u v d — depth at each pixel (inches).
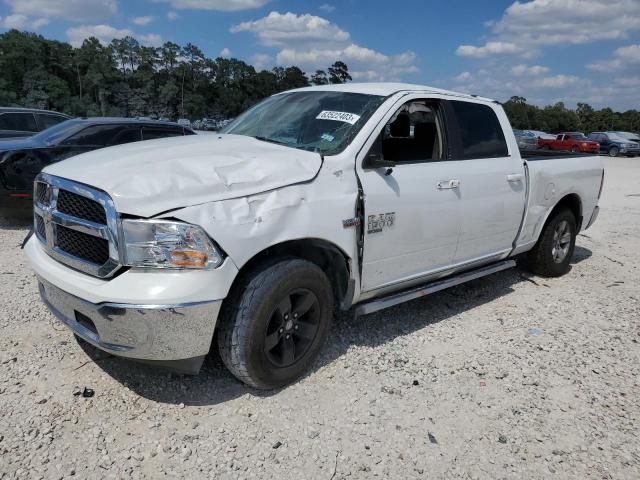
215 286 108.1
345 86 167.6
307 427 116.1
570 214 230.1
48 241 122.8
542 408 129.7
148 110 2753.4
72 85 2982.3
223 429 113.5
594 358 157.8
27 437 106.8
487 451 112.7
